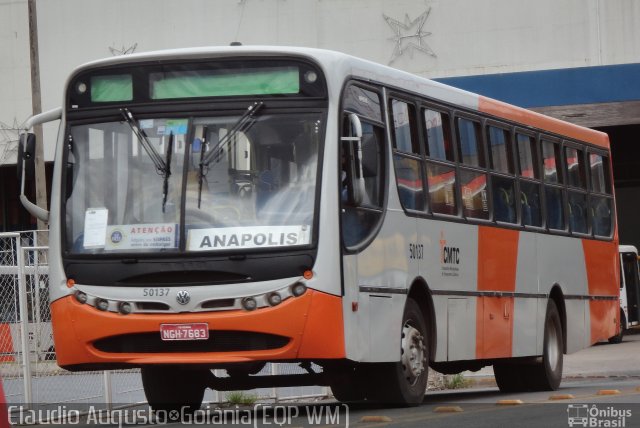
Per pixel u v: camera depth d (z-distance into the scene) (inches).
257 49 636.7
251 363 623.5
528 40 1958.7
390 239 685.3
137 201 636.1
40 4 2123.5
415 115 738.2
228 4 2071.9
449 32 1990.7
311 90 633.0
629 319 2086.6
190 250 622.2
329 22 2037.4
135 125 642.8
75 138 653.9
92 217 641.0
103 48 2102.6
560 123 979.3
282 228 619.2
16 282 837.8
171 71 645.3
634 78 1718.8
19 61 2126.0
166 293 621.0
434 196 749.9
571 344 970.7
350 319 630.5
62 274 640.4
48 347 842.2
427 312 735.7
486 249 814.5
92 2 2108.8
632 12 1920.5
